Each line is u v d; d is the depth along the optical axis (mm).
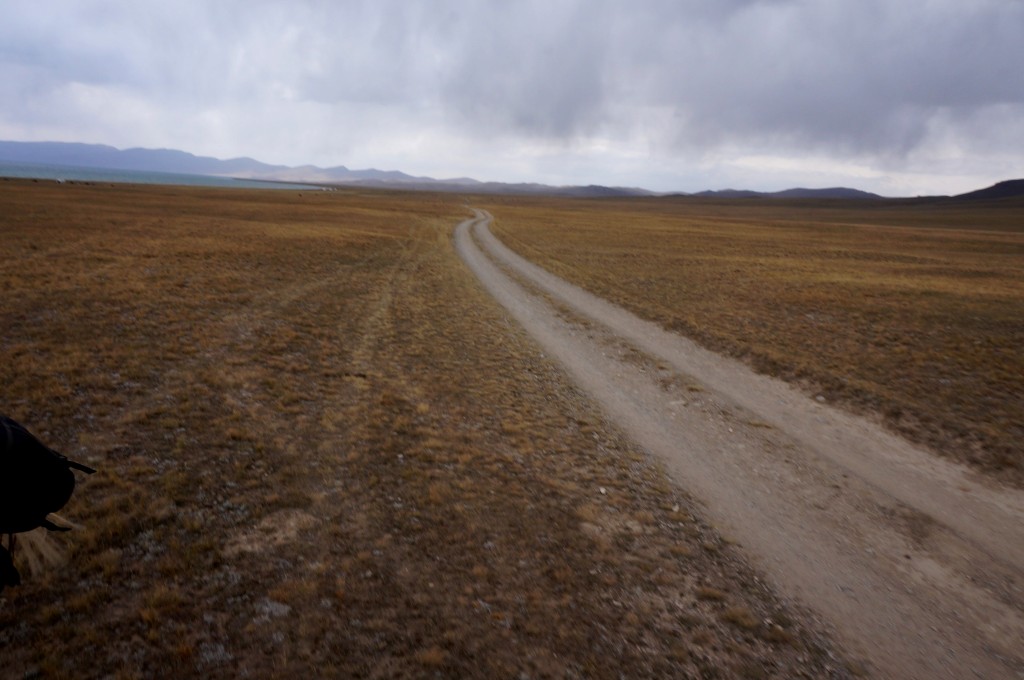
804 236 80625
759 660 5883
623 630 6074
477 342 19531
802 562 7988
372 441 10336
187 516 7262
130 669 4785
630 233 75562
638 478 10297
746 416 14047
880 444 12531
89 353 13477
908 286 35125
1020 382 16219
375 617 5766
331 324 19641
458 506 8305
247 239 40750
